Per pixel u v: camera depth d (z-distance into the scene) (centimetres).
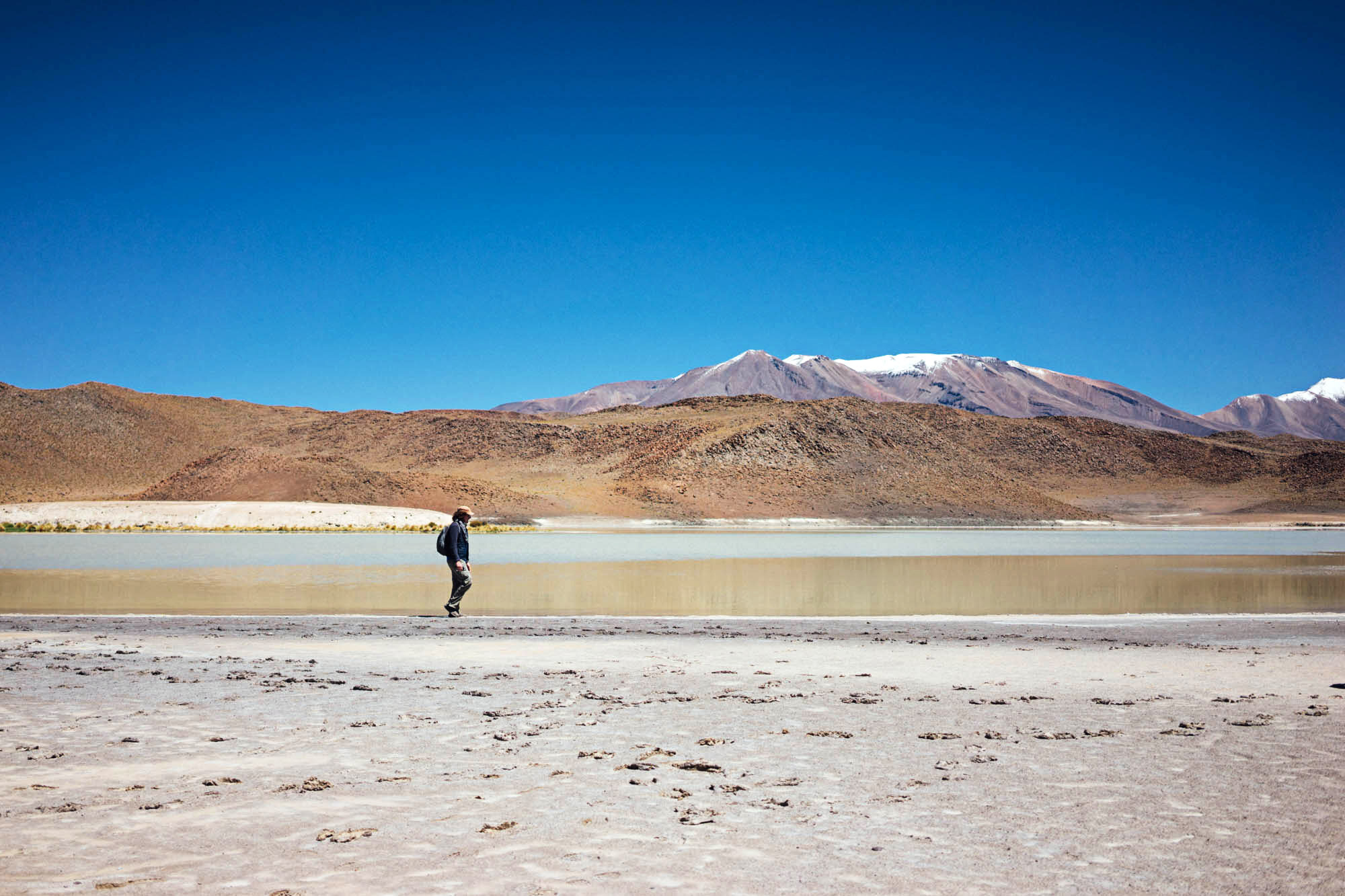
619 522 8206
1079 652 1391
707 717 902
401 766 716
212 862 519
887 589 2622
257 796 639
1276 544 5703
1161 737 816
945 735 824
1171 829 577
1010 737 818
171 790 652
